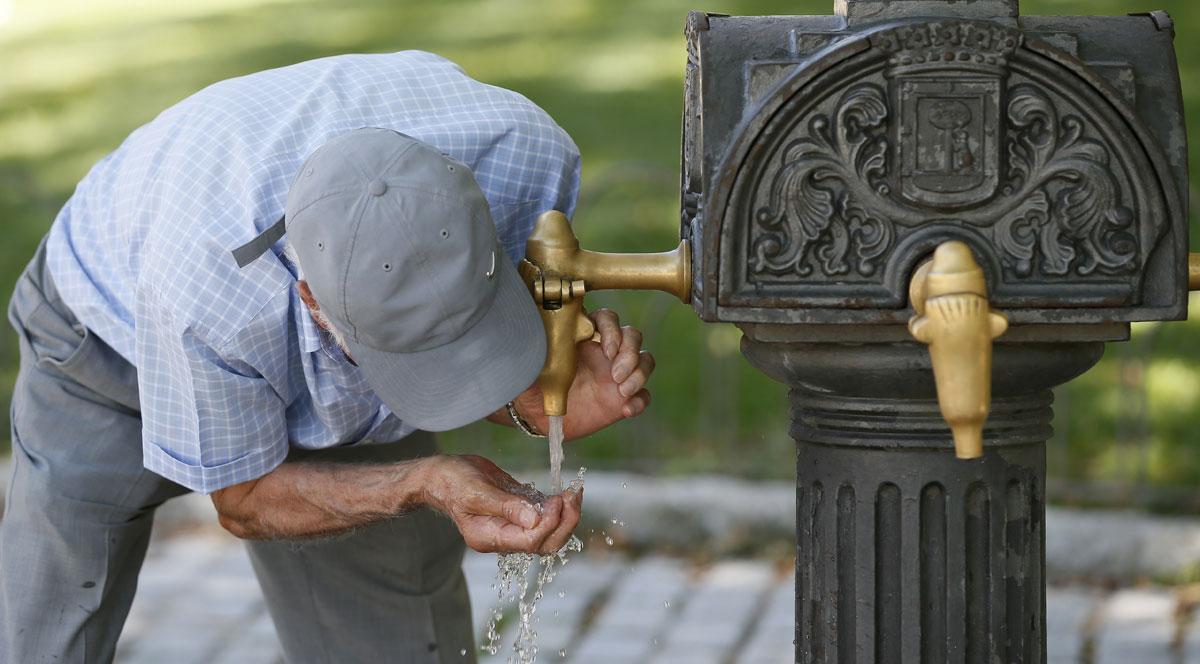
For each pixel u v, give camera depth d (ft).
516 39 53.62
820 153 8.27
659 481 21.61
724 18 8.70
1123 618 18.13
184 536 22.02
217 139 10.61
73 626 11.95
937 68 8.11
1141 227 8.31
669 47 50.65
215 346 10.09
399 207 8.90
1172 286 8.38
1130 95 8.32
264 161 10.42
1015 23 8.43
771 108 8.22
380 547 12.89
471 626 14.02
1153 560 19.17
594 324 10.07
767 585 19.58
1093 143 8.23
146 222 10.82
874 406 9.07
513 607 19.27
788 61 8.35
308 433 11.31
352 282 8.93
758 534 20.71
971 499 9.18
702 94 8.43
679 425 24.00
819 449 9.47
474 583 20.20
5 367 27.27
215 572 20.74
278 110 10.87
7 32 64.64
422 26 56.70
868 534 9.27
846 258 8.37
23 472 11.93
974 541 9.23
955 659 9.27
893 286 8.34
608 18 55.77
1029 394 9.20
